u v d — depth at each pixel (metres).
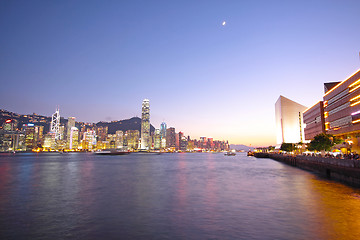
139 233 16.58
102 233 16.62
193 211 22.31
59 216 20.78
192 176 54.31
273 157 168.38
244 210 22.52
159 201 26.80
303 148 145.50
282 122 196.88
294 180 45.47
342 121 90.56
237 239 15.35
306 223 18.42
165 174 59.22
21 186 38.94
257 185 39.16
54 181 45.53
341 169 43.31
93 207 24.03
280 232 16.55
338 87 94.00
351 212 21.52
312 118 131.75
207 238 15.59
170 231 16.92
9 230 17.27
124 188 36.41
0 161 138.50
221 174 58.88
